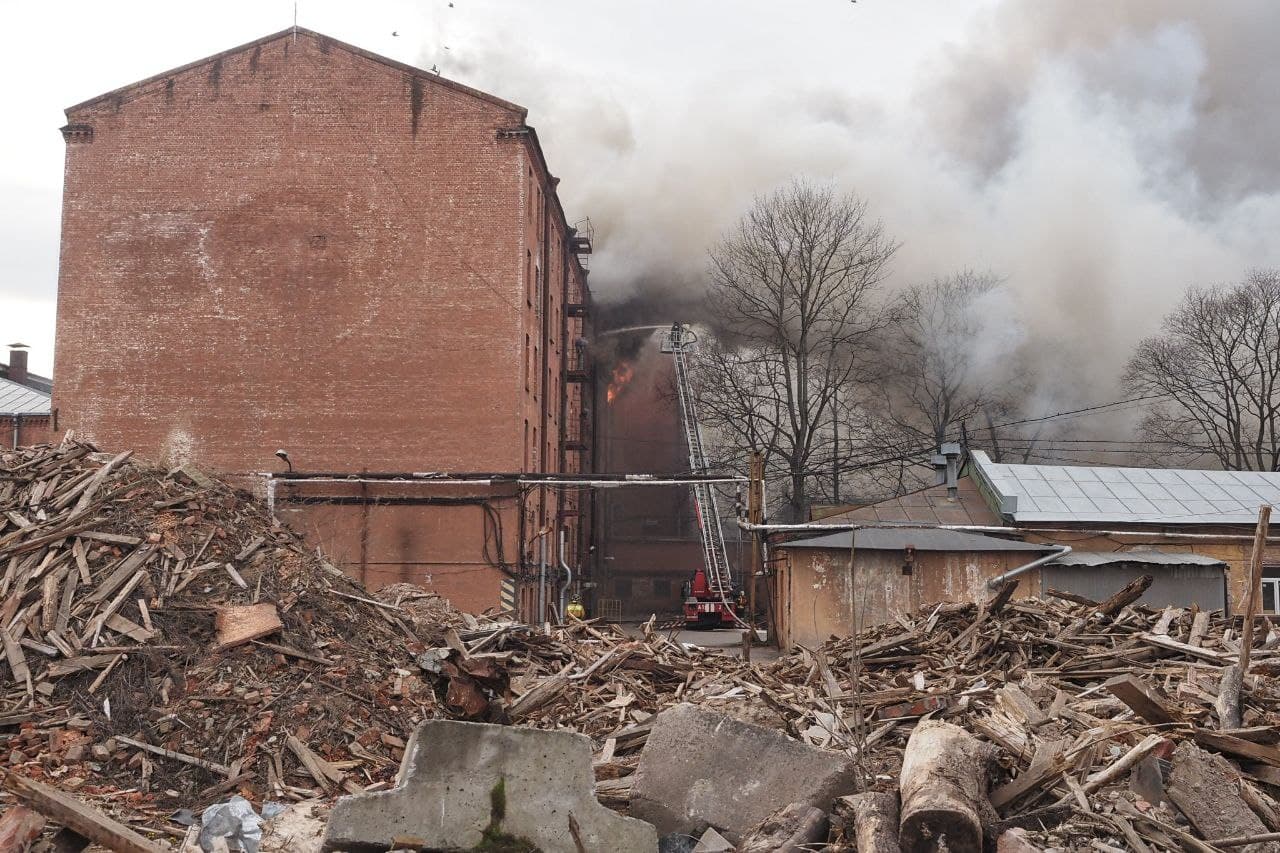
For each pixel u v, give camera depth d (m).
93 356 35.53
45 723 10.74
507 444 35.03
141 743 10.71
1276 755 9.27
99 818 7.86
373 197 35.88
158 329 35.59
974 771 8.87
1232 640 14.71
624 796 10.16
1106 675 13.93
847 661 16.28
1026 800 9.08
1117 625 15.83
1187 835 8.16
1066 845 8.23
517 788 8.45
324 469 35.03
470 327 35.44
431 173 35.91
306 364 35.44
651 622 18.89
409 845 8.12
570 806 8.45
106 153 36.19
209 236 35.88
